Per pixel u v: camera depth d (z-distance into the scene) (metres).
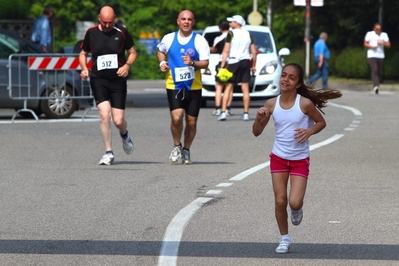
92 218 22.47
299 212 18.92
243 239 20.09
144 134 42.72
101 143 38.97
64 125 47.12
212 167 31.62
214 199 25.22
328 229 21.17
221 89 53.97
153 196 25.66
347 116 52.19
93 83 32.28
